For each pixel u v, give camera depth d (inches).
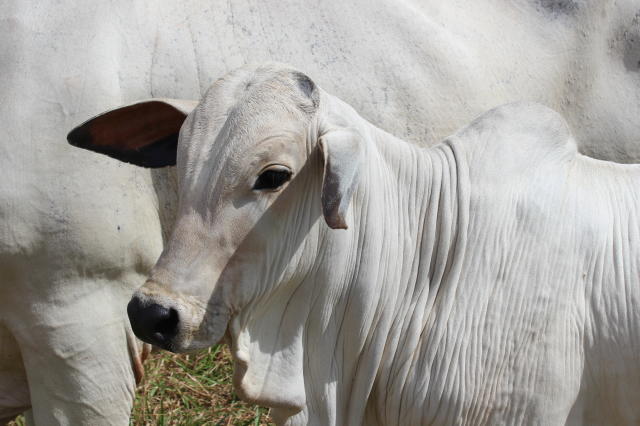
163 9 188.7
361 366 166.6
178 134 163.5
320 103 152.5
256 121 144.4
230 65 189.0
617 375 162.6
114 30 182.5
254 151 143.6
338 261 159.3
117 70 180.5
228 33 190.7
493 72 212.4
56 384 183.3
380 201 162.7
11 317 180.1
